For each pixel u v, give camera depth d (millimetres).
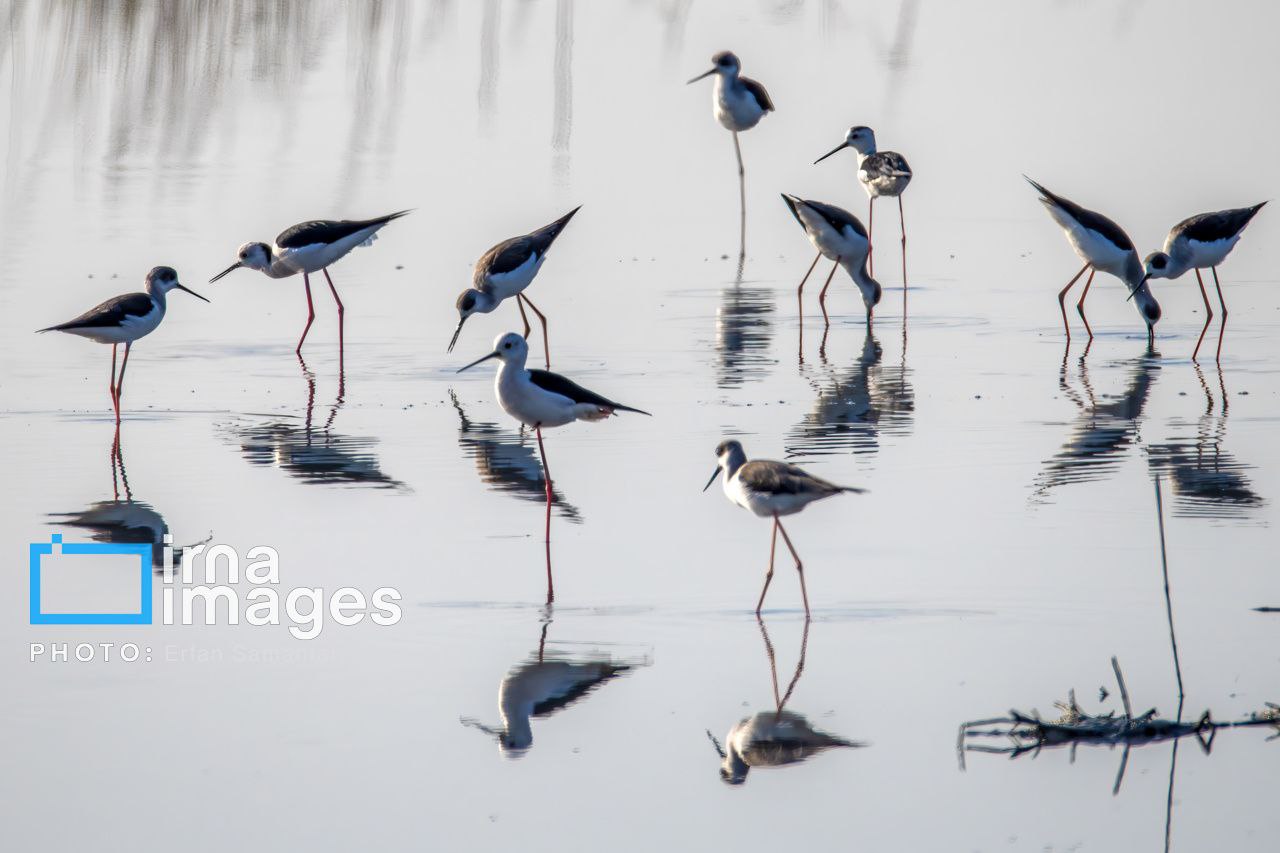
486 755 9023
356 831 8188
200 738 9242
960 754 8898
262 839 8117
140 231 24312
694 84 33469
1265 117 28938
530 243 18953
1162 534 9516
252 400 17172
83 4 35531
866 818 8258
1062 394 16844
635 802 8477
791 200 20516
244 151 29469
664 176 27891
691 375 17969
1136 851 7848
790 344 19531
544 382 13086
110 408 16859
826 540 12297
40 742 9203
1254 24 36688
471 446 15289
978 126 29453
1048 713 9312
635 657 10273
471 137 29953
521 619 10883
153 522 12969
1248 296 21516
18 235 24172
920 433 15352
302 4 36625
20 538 12555
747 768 8805
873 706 9484
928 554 11898
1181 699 9398
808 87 32562
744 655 10234
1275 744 8906
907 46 35625
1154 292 21984
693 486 13859
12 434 15789
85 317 16156
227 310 21594
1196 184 25094
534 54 35781
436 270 23109
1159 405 16266
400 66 34969
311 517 13094
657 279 22875
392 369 18562
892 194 22984
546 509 13195
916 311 21219
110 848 8031
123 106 32250
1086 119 29656
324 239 19266
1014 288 22297
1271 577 11188
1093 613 10672
